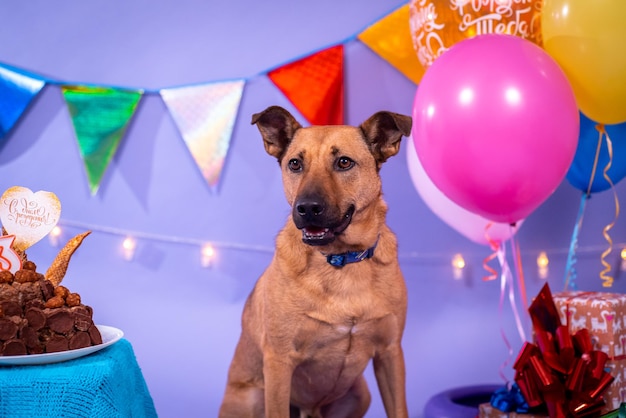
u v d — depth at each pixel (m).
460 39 2.97
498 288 3.90
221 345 3.94
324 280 2.50
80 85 3.77
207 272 3.95
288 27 3.92
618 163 3.26
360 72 3.88
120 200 3.93
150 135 3.92
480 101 2.58
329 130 2.56
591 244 3.82
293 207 2.38
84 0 3.94
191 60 3.93
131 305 3.94
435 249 3.93
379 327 2.55
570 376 2.76
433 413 3.27
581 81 2.83
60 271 2.24
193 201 3.94
